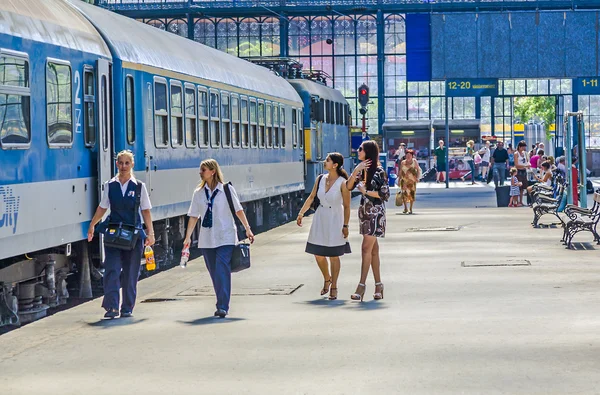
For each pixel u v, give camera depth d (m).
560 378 24.70
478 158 179.00
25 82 37.44
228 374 26.12
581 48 131.38
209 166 37.00
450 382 24.58
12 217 36.34
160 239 56.41
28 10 38.88
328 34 182.88
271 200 86.88
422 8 174.75
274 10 176.12
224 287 36.44
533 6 165.00
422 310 36.75
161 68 53.66
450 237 67.94
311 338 31.08
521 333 31.08
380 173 39.91
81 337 32.28
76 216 42.31
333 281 40.84
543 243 62.47
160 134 53.66
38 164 38.53
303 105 97.94
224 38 180.38
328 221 40.66
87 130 43.53
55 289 42.38
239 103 71.94
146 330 33.47
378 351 28.69
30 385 25.47
